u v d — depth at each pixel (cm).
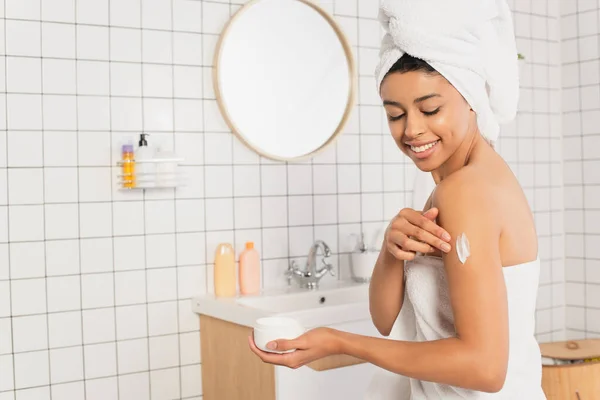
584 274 339
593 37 331
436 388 109
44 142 226
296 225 271
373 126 289
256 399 217
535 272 106
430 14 95
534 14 336
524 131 333
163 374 245
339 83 277
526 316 105
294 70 266
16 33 222
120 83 237
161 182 233
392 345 98
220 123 254
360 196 286
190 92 249
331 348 103
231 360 230
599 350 270
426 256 110
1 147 220
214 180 254
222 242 255
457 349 92
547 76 341
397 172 295
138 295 241
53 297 228
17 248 223
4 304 221
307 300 255
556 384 225
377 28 289
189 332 250
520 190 105
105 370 236
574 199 342
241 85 255
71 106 229
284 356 104
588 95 334
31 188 224
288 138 266
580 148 338
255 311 213
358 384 217
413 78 97
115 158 236
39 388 226
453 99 99
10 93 221
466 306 93
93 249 233
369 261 277
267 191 264
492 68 103
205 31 251
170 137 245
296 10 266
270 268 265
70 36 229
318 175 276
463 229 95
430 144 101
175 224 247
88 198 232
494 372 91
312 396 209
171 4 245
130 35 238
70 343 230
